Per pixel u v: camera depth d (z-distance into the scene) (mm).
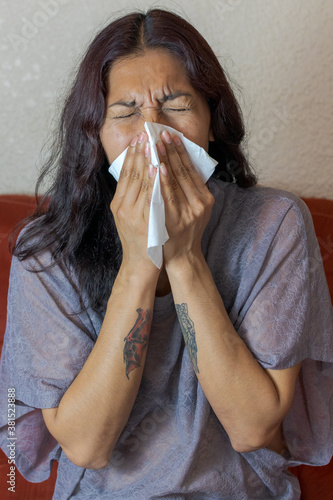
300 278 914
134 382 840
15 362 917
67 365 888
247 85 1477
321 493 1090
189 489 877
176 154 782
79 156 908
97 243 940
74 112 895
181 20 854
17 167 1513
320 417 1030
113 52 816
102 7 1404
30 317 916
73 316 919
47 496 1124
